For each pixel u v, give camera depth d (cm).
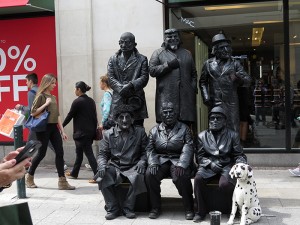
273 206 647
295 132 933
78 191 773
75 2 974
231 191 580
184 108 662
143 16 952
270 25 935
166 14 962
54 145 781
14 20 1024
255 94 947
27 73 1028
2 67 1037
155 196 612
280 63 934
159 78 671
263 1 936
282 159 929
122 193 629
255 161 937
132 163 634
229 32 954
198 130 941
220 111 614
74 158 988
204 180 589
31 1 923
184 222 589
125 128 633
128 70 666
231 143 612
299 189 749
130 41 663
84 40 976
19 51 1028
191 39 964
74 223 593
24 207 203
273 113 941
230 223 560
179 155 623
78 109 823
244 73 660
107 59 970
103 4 965
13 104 1038
